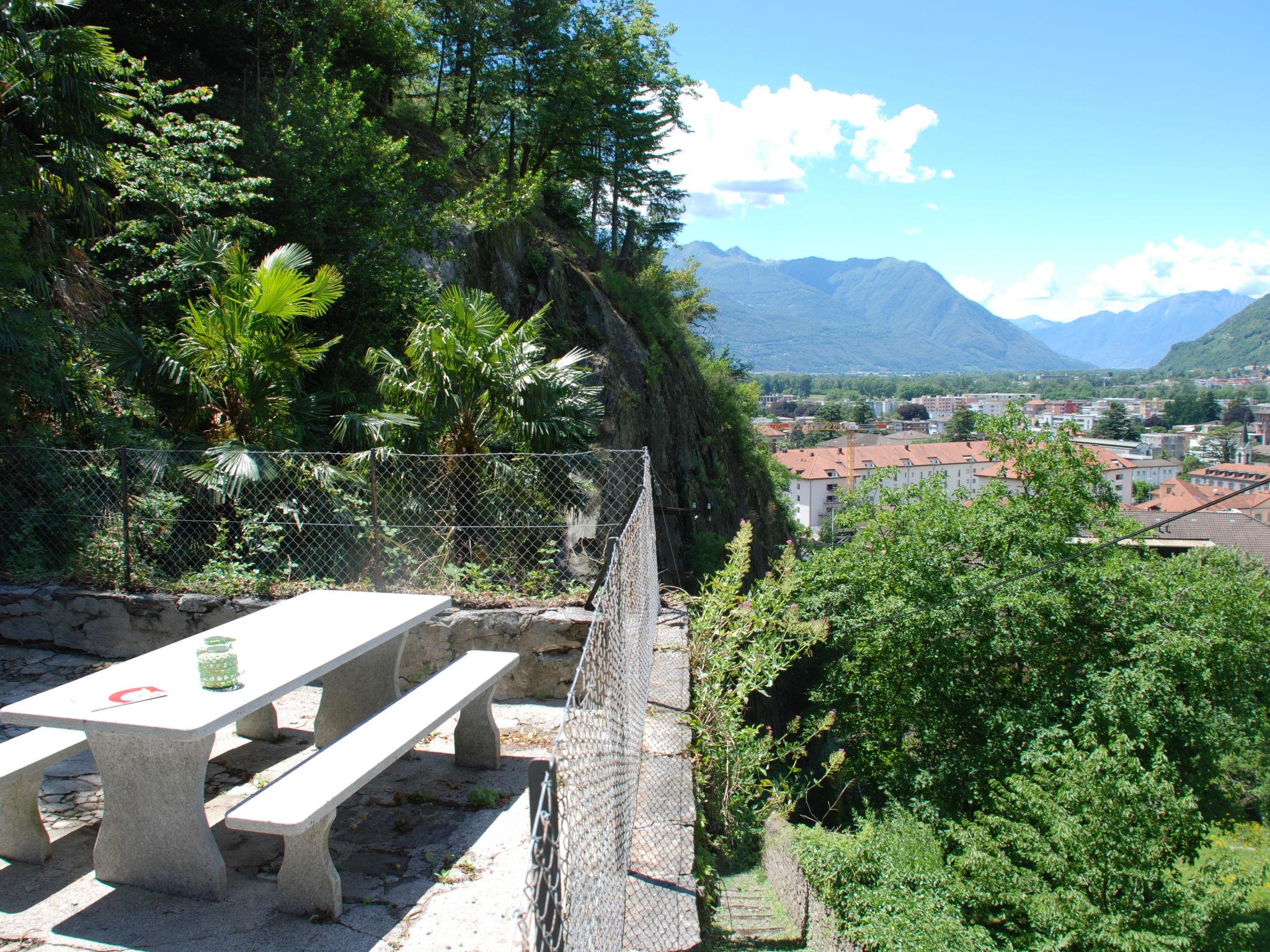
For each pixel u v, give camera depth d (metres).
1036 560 14.75
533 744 4.65
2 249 7.63
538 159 28.77
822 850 8.69
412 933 2.89
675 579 15.67
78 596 5.66
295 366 8.51
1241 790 20.41
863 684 15.95
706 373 31.52
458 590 6.02
